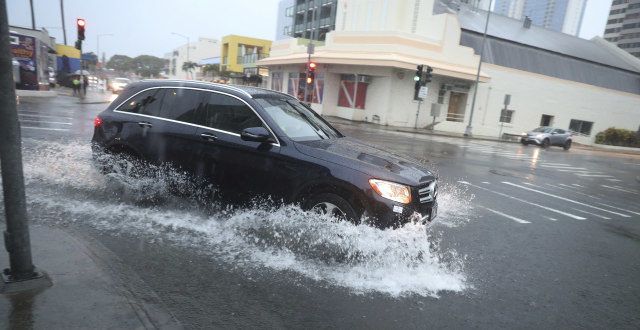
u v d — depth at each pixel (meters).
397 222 4.24
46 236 3.96
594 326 3.62
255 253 4.29
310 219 4.46
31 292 3.01
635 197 11.74
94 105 22.03
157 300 3.22
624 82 44.03
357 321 3.27
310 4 60.00
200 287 3.54
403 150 15.87
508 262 4.97
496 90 34.53
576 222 7.57
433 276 4.24
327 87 32.19
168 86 5.66
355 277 3.99
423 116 30.97
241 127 4.96
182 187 5.28
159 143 5.39
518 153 21.22
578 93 39.59
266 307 3.34
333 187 4.38
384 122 29.23
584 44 46.78
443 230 5.99
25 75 23.56
